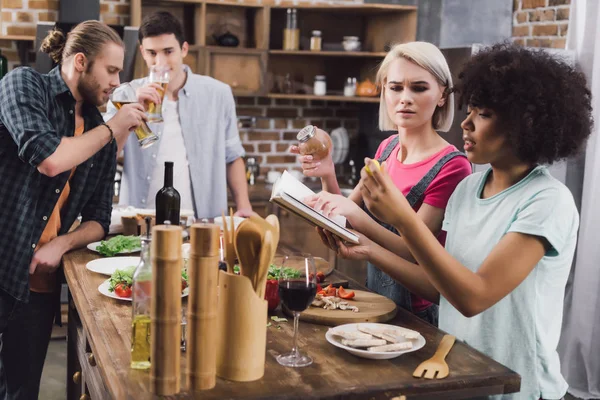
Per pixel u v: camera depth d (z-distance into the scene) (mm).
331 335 1802
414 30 4941
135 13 4754
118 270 2178
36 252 2686
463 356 1727
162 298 1425
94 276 2371
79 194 2861
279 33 5344
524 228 1640
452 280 1612
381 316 1964
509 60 1686
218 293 1695
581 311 3959
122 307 2035
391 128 2516
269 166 5512
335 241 2033
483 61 1715
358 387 1524
